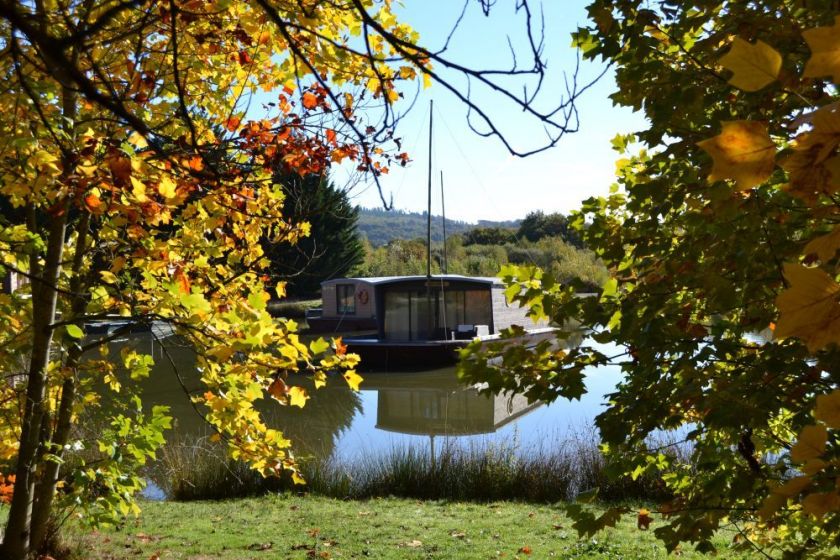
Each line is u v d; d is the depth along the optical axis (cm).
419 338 2822
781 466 288
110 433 496
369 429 1720
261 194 526
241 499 1078
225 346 337
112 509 490
